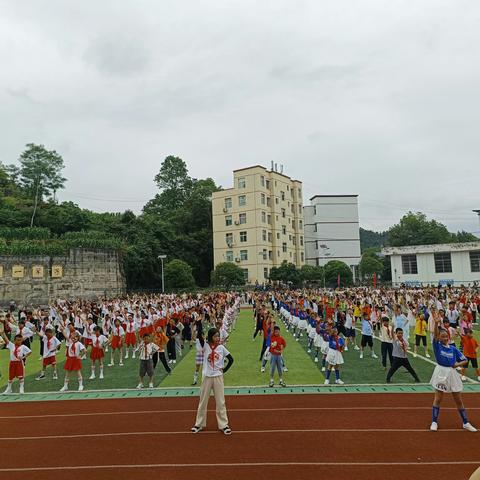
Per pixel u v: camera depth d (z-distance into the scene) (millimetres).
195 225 78875
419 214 100188
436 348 9641
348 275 72625
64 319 24094
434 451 8234
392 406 11508
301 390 13656
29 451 8961
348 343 22281
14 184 71188
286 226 77375
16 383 16250
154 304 30188
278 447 8664
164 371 17688
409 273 65438
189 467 7812
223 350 9922
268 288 63219
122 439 9477
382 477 7172
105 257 50594
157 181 91688
